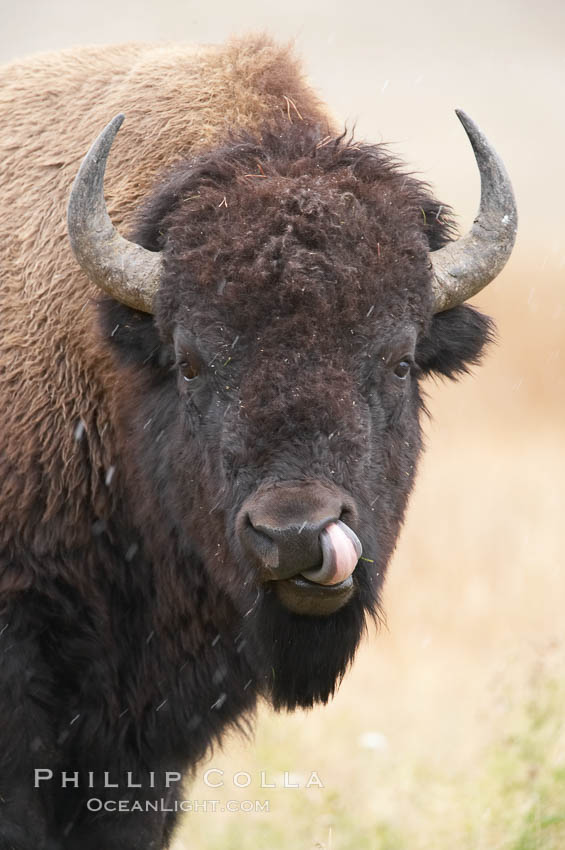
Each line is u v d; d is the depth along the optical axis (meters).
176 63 22.16
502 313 90.44
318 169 18.84
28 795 19.91
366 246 17.86
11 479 20.16
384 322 17.95
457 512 53.94
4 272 21.30
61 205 21.30
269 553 16.41
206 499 18.55
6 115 22.70
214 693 21.28
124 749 20.95
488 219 19.95
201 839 25.25
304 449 16.78
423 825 23.61
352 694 35.88
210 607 20.62
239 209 18.14
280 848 23.98
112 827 21.05
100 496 20.55
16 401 20.50
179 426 19.16
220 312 17.62
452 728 29.91
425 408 21.14
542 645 29.16
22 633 19.98
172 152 21.08
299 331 17.25
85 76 22.89
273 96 21.50
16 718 19.75
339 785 26.14
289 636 18.12
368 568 17.72
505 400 77.31
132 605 21.02
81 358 20.52
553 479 60.25
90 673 20.61
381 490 18.41
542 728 23.73
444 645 40.72
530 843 21.28
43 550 20.12
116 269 18.94
